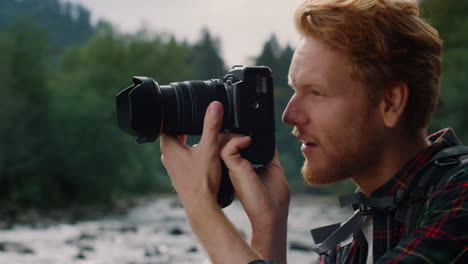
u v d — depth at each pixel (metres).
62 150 34.75
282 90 76.00
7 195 31.92
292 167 63.72
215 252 1.27
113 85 40.94
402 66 1.22
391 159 1.28
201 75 103.00
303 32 1.27
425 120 1.29
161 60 50.62
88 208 31.81
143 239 13.27
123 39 48.47
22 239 13.25
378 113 1.25
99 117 36.50
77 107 36.28
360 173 1.31
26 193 31.47
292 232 14.59
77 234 14.91
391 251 1.14
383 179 1.30
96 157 36.19
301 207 33.47
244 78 1.45
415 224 1.20
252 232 1.42
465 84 27.38
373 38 1.20
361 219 1.36
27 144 32.88
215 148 1.39
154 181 53.97
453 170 1.19
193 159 1.38
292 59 1.33
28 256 9.78
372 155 1.28
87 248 11.06
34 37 36.25
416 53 1.24
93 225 18.58
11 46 34.91
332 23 1.21
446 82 27.94
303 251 10.23
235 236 1.28
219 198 1.45
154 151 53.84
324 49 1.25
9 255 9.77
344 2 1.22
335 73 1.24
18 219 20.94
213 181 1.37
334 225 1.56
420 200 1.21
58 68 55.56
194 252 10.27
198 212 1.33
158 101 1.40
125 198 43.03
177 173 1.39
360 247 1.38
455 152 1.22
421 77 1.24
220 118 1.38
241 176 1.41
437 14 30.39
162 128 1.42
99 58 43.47
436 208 1.14
